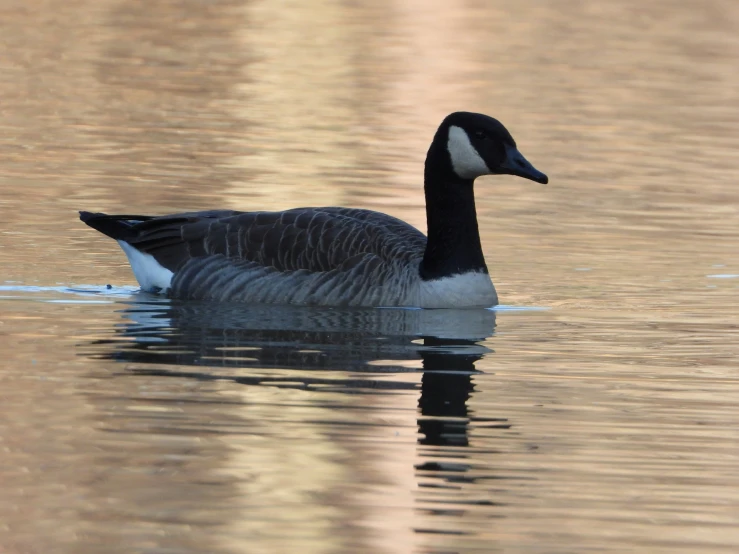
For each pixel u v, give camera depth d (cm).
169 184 2239
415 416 1112
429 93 3294
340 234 1537
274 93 3241
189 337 1362
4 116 2819
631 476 991
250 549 837
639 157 2653
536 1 5131
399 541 856
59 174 2289
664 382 1250
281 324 1432
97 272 1689
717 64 3919
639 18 4772
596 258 1850
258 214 1580
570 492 955
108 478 952
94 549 834
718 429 1106
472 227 1559
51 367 1234
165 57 3656
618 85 3525
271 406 1126
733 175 2500
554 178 2442
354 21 4441
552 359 1325
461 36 4228
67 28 4022
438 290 1531
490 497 938
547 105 3200
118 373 1220
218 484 945
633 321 1505
